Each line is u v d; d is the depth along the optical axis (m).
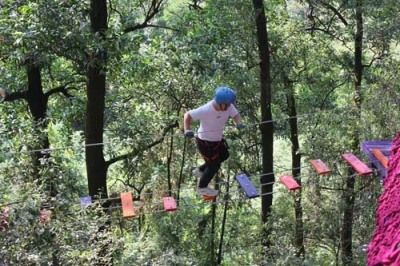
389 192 4.76
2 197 8.38
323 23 18.02
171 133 17.75
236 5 14.52
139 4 15.59
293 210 16.31
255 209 19.55
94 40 11.20
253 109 17.72
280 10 18.47
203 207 18.36
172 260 12.80
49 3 10.94
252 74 16.92
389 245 3.92
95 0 12.19
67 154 14.73
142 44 14.01
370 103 14.79
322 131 15.30
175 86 16.22
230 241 18.50
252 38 15.25
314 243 16.58
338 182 15.76
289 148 22.36
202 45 14.20
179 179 18.09
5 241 7.74
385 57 17.08
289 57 18.14
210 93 16.34
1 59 13.14
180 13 15.33
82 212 9.07
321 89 19.95
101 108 13.18
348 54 18.77
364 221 15.49
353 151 14.88
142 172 18.02
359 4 15.84
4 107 15.77
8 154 9.99
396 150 5.73
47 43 10.95
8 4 11.79
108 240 9.98
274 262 13.96
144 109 16.89
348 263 15.62
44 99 15.34
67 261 8.87
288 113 19.47
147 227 17.27
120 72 14.66
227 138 17.97
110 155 16.12
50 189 10.54
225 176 18.67
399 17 16.14
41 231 8.16
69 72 15.98
